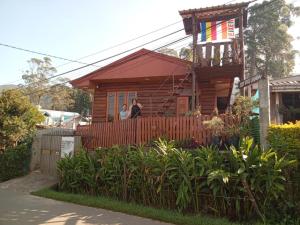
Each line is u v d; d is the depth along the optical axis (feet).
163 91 55.77
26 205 33.68
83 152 41.78
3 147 56.70
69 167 41.91
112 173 36.42
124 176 34.99
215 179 27.76
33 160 55.06
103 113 58.80
